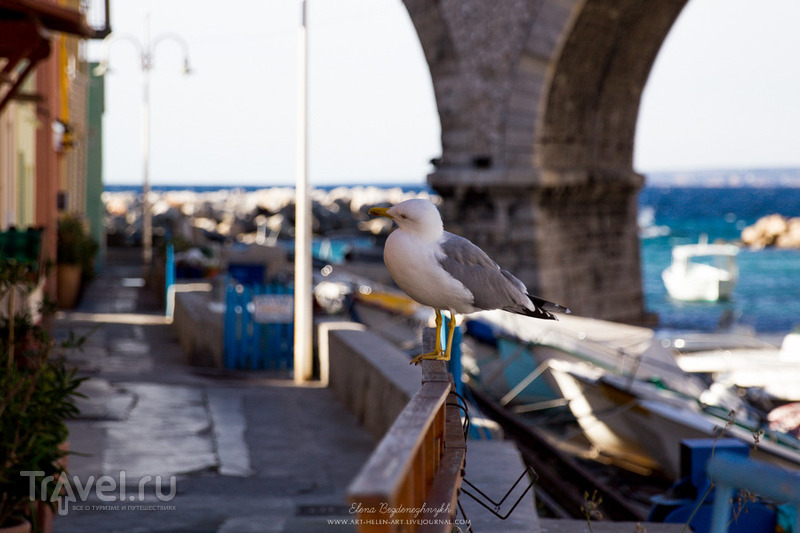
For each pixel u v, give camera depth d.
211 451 10.59
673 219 167.25
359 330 15.34
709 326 47.47
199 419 12.34
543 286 29.62
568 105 31.53
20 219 20.52
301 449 10.91
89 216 45.16
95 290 34.16
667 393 16.05
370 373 12.08
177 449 10.62
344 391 13.90
